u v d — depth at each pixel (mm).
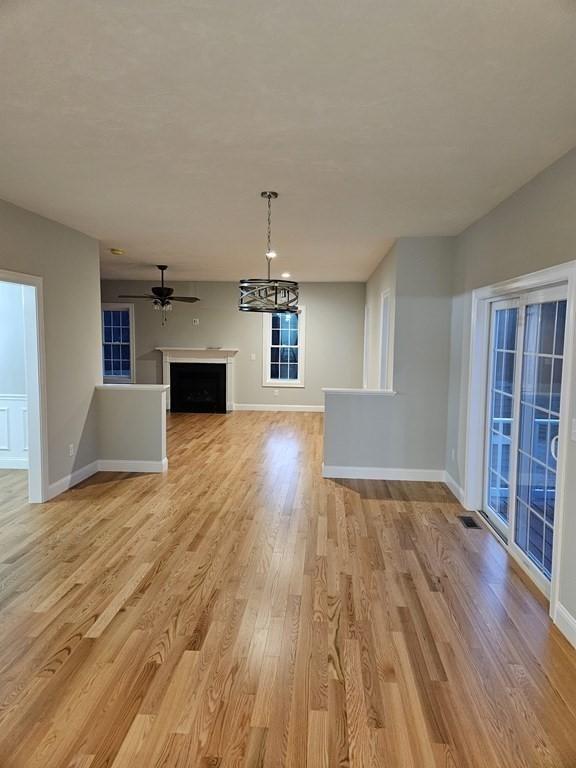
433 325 5352
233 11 1594
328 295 10062
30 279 4348
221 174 3240
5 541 3824
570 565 2656
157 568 3400
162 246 5949
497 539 3969
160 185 3496
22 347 5785
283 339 10312
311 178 3303
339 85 2070
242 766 1836
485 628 2746
